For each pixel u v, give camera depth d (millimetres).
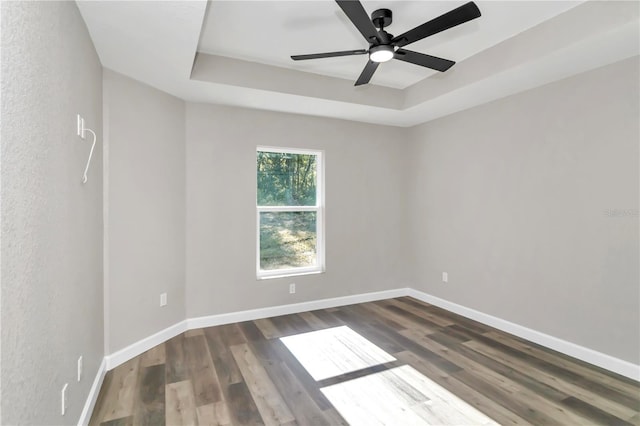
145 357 2830
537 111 3111
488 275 3586
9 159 1002
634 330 2477
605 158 2631
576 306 2824
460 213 3910
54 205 1423
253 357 2848
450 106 3715
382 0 2217
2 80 956
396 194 4656
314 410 2129
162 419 2027
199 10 1884
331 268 4234
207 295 3553
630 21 2025
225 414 2082
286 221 4082
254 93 3252
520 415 2070
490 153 3553
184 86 3043
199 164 3498
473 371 2609
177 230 3328
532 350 2973
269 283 3871
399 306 4250
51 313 1374
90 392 2084
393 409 2139
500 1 2236
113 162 2658
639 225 2451
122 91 2748
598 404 2178
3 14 964
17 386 1047
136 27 2049
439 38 2744
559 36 2387
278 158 4047
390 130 4598
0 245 943
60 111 1520
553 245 2988
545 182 3047
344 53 2289
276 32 2619
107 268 2602
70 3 1701
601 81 2656
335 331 3426
